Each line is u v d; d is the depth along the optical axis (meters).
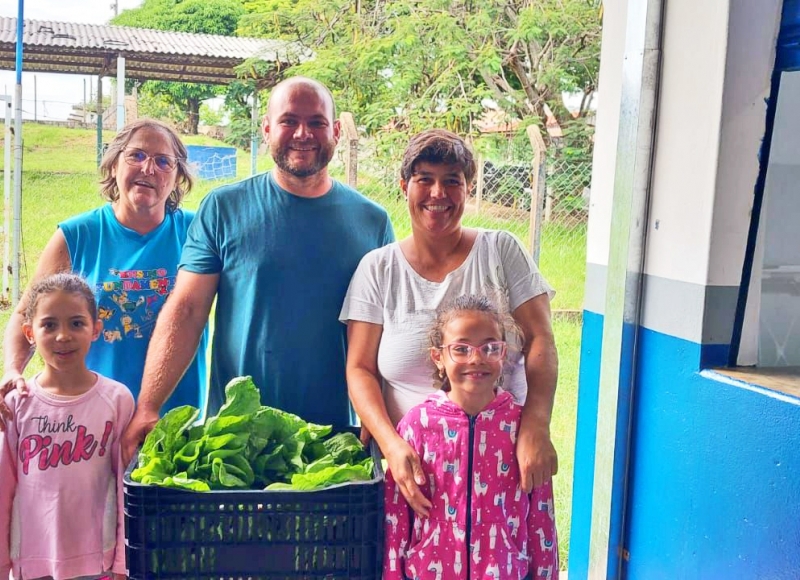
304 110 2.38
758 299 2.00
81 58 4.79
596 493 2.37
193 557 1.89
